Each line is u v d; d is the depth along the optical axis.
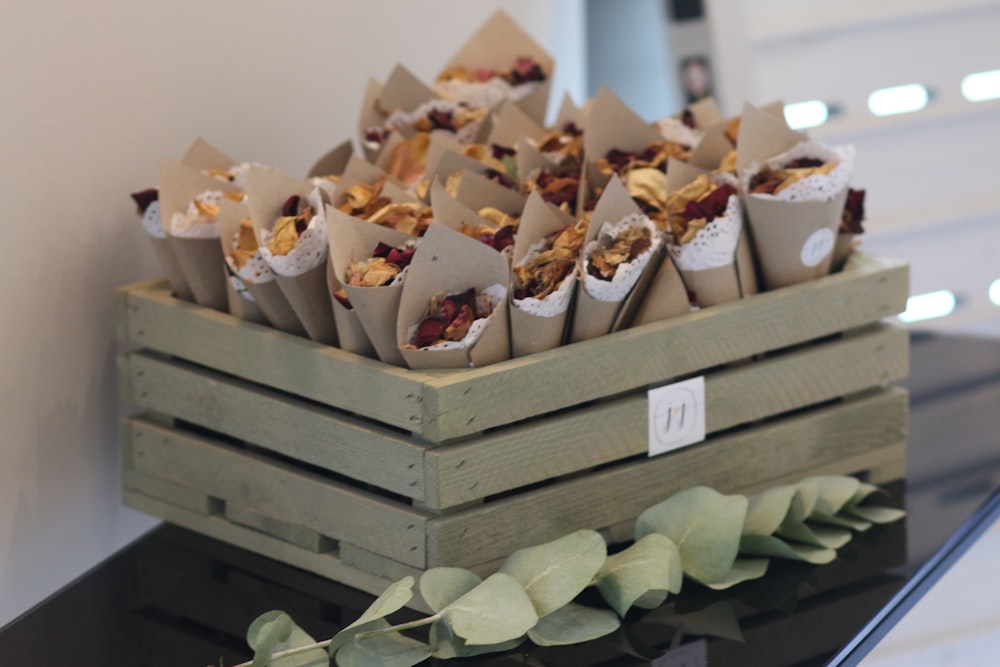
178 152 1.88
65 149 1.75
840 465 1.79
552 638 1.53
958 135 2.96
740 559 1.67
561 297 1.59
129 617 1.63
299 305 1.64
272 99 2.00
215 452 1.72
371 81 1.98
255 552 1.72
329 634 1.58
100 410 1.83
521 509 1.61
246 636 1.58
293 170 2.04
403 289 1.57
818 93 2.86
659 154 1.85
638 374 1.65
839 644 1.55
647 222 1.65
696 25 2.70
